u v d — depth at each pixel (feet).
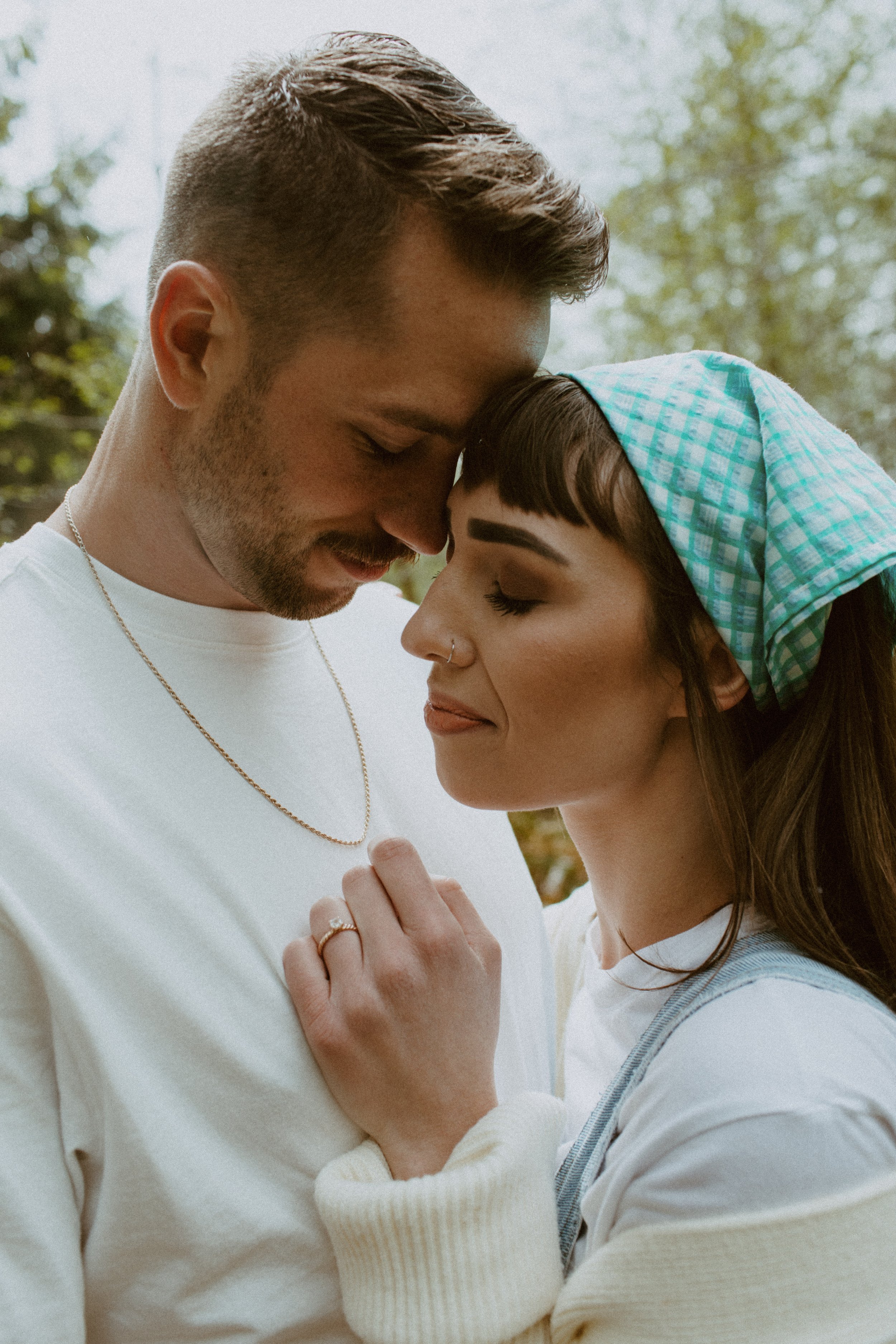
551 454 3.35
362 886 3.65
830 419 22.70
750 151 23.00
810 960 3.44
